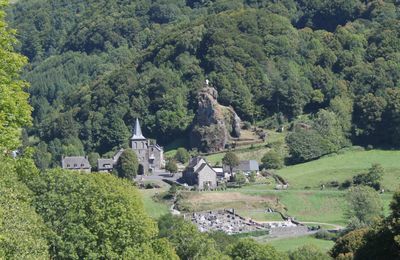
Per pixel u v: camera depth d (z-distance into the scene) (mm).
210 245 168375
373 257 125688
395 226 120438
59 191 101062
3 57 79500
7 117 79188
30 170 91750
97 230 98812
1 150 79375
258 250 170875
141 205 113562
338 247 173125
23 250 73438
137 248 103188
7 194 76062
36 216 84438
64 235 96688
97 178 107000
